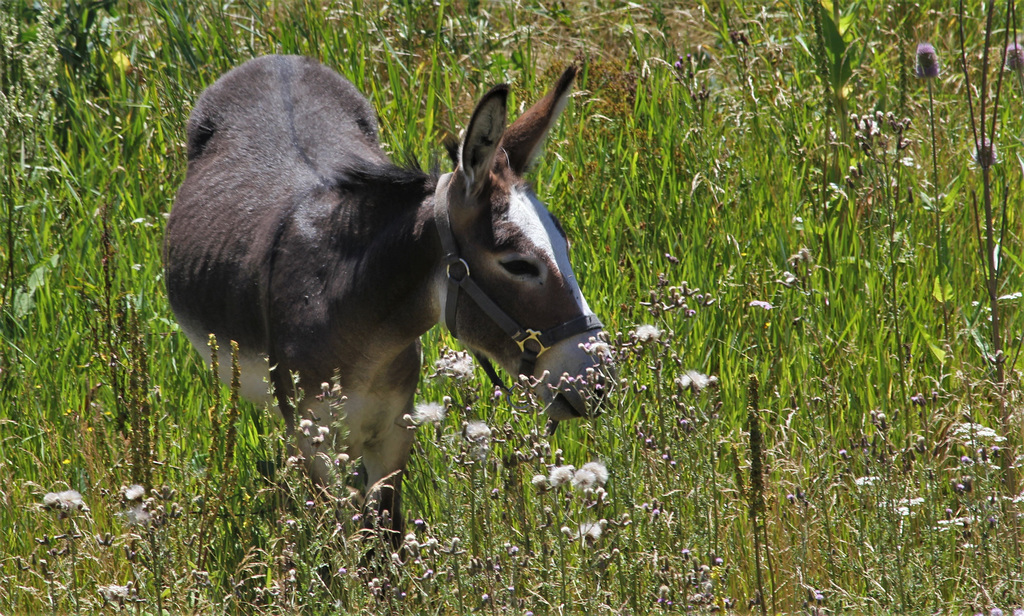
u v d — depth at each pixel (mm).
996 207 12391
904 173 12883
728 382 10227
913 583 7797
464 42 16812
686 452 7656
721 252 11961
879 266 11344
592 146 13859
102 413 9797
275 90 11461
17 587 8523
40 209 13312
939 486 8758
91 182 13875
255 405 10180
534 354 7930
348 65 15469
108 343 9609
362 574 8156
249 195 10023
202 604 8000
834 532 8703
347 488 7988
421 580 7820
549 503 7652
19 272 12305
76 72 15805
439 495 8992
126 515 7477
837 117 13617
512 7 17141
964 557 8133
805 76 15234
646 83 15055
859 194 12117
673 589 7559
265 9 17250
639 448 7820
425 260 8344
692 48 17562
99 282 11930
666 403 8297
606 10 18328
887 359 10453
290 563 7836
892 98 14930
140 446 8273
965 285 11703
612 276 11547
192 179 10992
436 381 8797
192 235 10242
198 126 11398
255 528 9047
